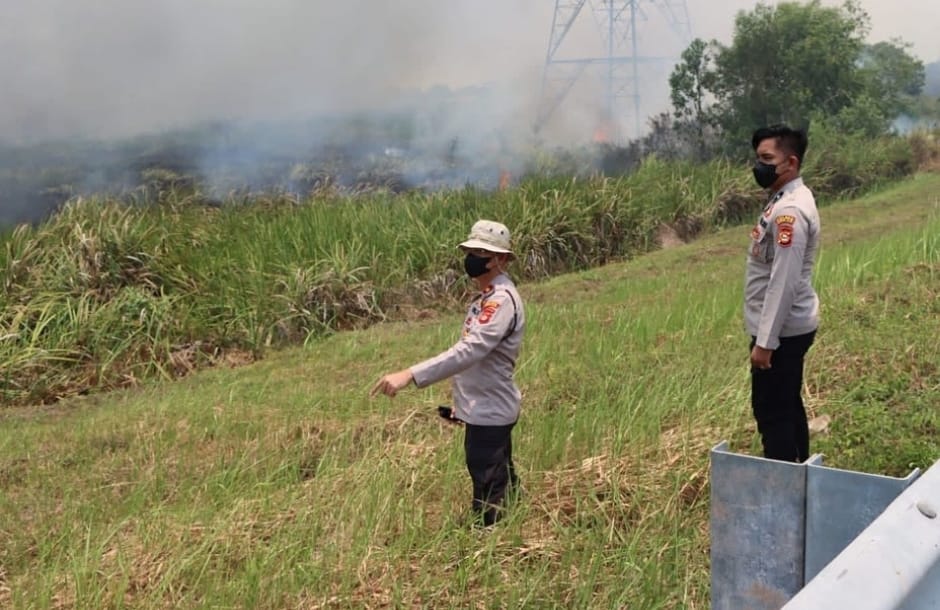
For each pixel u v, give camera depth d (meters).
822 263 10.36
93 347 9.57
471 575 3.95
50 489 5.76
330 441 6.10
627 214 15.70
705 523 4.40
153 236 11.29
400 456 5.49
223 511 4.79
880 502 2.40
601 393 6.16
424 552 4.18
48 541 4.76
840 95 25.41
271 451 5.95
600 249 15.23
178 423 6.95
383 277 12.01
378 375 8.16
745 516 2.60
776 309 4.44
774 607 2.57
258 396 7.61
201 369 9.85
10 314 9.75
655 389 6.16
